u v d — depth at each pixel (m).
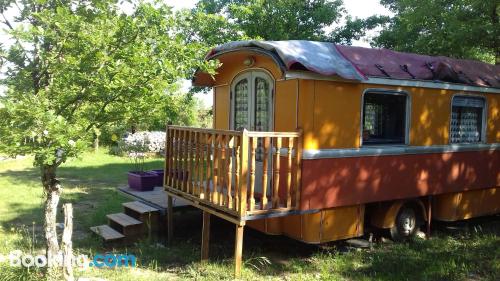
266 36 14.92
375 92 6.45
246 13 14.05
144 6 4.36
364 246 6.88
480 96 7.96
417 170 7.02
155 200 7.68
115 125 4.87
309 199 5.75
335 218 6.13
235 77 7.08
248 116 6.80
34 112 3.67
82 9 4.36
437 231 8.01
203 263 5.92
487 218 9.30
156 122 5.09
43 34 3.93
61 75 4.18
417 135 6.98
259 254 6.44
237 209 5.25
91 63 4.18
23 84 4.22
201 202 5.95
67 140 3.80
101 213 8.45
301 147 5.68
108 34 4.24
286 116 5.98
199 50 4.82
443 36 11.95
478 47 11.85
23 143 3.84
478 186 8.05
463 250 6.73
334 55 6.18
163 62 4.25
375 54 6.75
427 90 7.07
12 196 10.28
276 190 5.48
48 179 4.64
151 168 15.52
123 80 4.16
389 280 5.50
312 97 5.75
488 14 10.84
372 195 6.42
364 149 6.29
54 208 4.72
